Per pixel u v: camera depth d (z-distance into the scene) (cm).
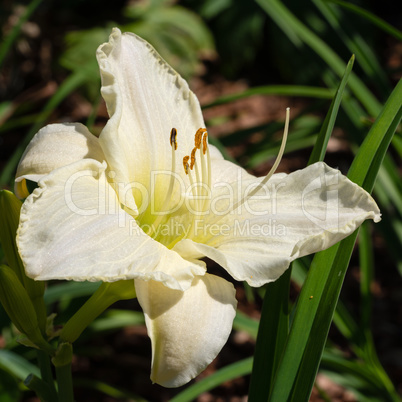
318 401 83
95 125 132
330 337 92
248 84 161
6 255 51
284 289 53
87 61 132
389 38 169
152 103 55
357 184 53
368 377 65
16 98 138
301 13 88
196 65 144
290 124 87
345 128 77
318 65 77
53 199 49
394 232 74
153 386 84
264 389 54
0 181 74
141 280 50
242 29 158
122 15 152
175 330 49
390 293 102
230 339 92
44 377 54
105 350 89
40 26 139
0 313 65
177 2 158
